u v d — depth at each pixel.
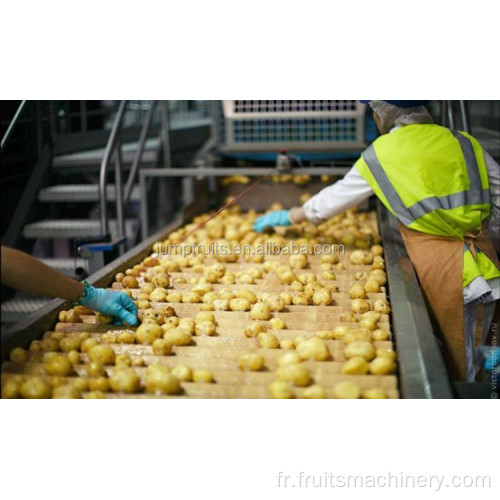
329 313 2.34
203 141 7.31
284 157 3.86
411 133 2.58
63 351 2.05
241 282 2.79
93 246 3.22
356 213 4.33
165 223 6.02
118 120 3.69
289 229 3.70
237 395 1.77
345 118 4.55
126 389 1.79
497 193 2.62
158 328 2.11
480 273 2.52
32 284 1.93
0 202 4.52
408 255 2.84
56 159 5.05
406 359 1.80
